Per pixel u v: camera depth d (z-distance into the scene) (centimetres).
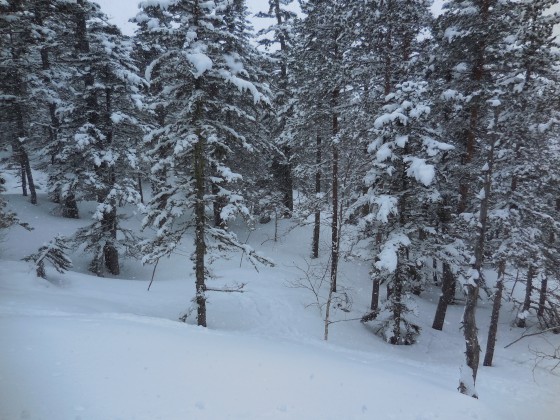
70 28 2258
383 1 1884
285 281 2392
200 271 1488
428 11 2120
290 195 3328
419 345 1825
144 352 855
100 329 982
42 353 764
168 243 1432
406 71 2006
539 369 1697
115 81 2266
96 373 707
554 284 2947
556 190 1939
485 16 1611
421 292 2705
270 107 1473
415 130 1576
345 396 797
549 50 1534
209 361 864
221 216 1373
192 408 634
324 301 2177
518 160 1625
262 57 2845
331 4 2042
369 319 1944
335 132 2166
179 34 1405
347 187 1888
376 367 1144
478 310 2512
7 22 2131
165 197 1485
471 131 1759
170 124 1433
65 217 2973
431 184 1692
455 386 1180
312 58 2173
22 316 1074
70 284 1866
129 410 594
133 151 2245
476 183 1823
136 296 1905
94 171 2220
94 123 2228
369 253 1891
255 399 709
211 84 1484
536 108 1557
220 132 1515
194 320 1761
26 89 2827
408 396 855
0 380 625
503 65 1689
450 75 1920
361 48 2061
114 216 2309
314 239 2828
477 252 1146
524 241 1670
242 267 2605
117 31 2322
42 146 2748
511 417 1124
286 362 957
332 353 1345
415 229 1641
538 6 1469
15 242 2428
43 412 546
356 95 2123
